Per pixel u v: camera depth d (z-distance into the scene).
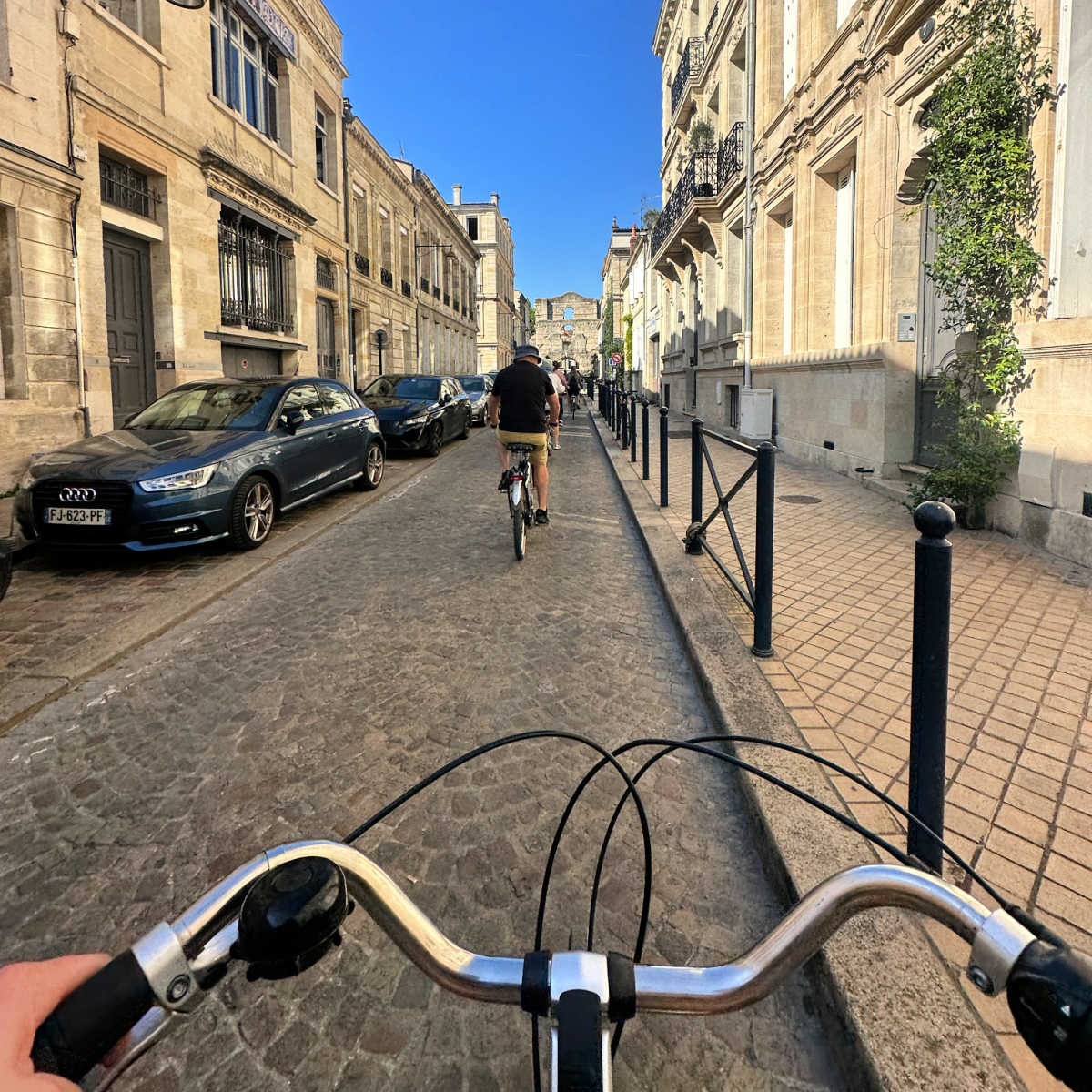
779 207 13.54
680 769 2.98
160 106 11.47
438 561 6.31
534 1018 0.83
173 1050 1.76
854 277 10.35
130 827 2.61
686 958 2.02
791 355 12.44
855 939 1.90
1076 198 5.33
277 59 16.47
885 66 8.66
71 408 9.39
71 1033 0.62
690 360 23.89
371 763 3.02
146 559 6.25
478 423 21.12
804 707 3.24
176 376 11.95
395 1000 1.91
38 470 6.01
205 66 12.86
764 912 2.20
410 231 29.14
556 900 2.23
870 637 4.09
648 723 3.36
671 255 24.70
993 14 6.04
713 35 18.23
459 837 2.54
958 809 2.49
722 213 17.84
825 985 1.82
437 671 3.95
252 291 14.96
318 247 18.42
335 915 0.71
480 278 55.66
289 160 16.50
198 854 2.47
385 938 2.12
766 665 3.70
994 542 6.01
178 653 4.25
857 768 2.73
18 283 8.60
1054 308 5.59
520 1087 1.67
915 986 1.75
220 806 2.73
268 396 7.53
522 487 6.44
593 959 0.81
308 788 2.85
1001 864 2.21
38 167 8.73
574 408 27.17
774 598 4.82
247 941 0.68
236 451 6.43
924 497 6.80
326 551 6.74
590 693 3.67
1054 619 4.24
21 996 0.63
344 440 8.63
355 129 21.48
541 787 2.84
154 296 11.82
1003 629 4.11
